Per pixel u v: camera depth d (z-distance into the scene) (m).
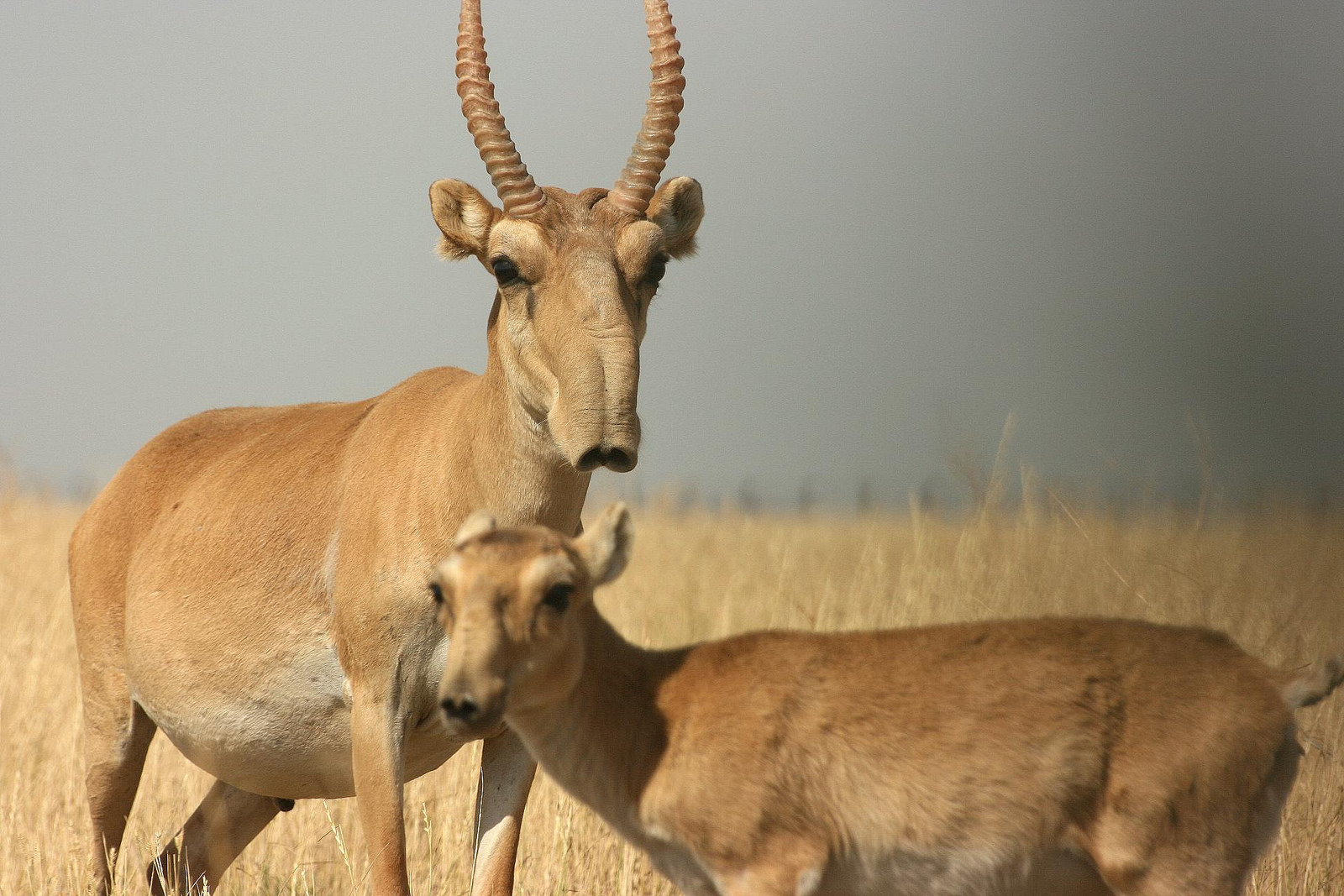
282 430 23.17
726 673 15.95
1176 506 28.94
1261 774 15.14
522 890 21.52
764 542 46.38
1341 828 20.64
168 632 21.88
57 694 29.78
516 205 19.05
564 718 15.81
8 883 22.06
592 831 22.00
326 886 22.56
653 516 53.75
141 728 23.62
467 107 19.33
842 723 15.54
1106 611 27.14
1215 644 15.86
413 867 22.73
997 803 15.31
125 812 23.91
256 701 21.03
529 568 14.77
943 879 15.70
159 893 23.03
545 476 19.20
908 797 15.46
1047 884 15.69
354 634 19.61
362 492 20.16
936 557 31.20
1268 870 20.09
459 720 14.07
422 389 21.28
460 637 14.36
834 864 15.80
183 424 25.00
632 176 19.56
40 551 44.41
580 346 17.91
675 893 20.94
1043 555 28.44
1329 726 22.44
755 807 15.43
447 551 19.11
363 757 19.38
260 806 23.89
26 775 25.58
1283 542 28.69
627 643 16.27
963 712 15.43
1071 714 15.23
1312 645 25.50
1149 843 15.03
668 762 15.61
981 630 16.08
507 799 20.14
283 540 20.92
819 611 30.50
